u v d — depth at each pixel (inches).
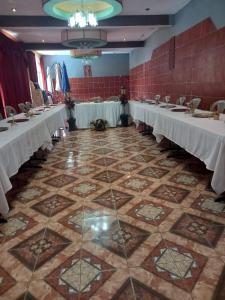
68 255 66.4
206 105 154.9
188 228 75.9
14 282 58.3
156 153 155.0
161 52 227.8
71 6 154.0
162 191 101.3
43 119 143.2
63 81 313.9
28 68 280.1
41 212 89.2
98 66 373.4
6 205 81.5
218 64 138.3
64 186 111.1
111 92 384.5
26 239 73.9
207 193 97.5
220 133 81.0
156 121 150.6
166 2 163.8
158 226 77.5
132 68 356.2
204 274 58.2
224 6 128.6
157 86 246.7
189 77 174.7
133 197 97.3
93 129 249.4
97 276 59.0
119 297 53.2
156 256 64.6
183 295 53.0
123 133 224.8
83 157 154.0
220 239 70.3
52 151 171.2
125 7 169.8
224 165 80.8
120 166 134.0
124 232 75.3
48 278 59.1
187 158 142.1
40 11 166.4
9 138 94.1
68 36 193.2
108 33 239.5
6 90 205.8
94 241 71.8
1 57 196.2
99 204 93.1
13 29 188.1
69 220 83.2
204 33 150.1
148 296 53.1
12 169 90.0
